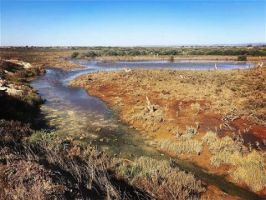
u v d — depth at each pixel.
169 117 20.44
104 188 9.41
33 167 8.84
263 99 23.48
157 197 10.13
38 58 82.94
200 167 13.95
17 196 7.00
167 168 12.41
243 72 40.62
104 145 16.61
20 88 29.92
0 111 20.19
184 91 28.28
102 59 86.88
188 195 10.36
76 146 14.60
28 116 21.72
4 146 11.34
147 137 17.95
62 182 8.57
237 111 20.81
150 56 91.81
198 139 16.47
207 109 21.89
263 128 17.53
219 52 94.81
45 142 13.52
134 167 12.30
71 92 33.31
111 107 25.61
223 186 12.23
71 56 95.75
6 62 50.12
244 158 13.71
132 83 34.78
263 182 12.16
